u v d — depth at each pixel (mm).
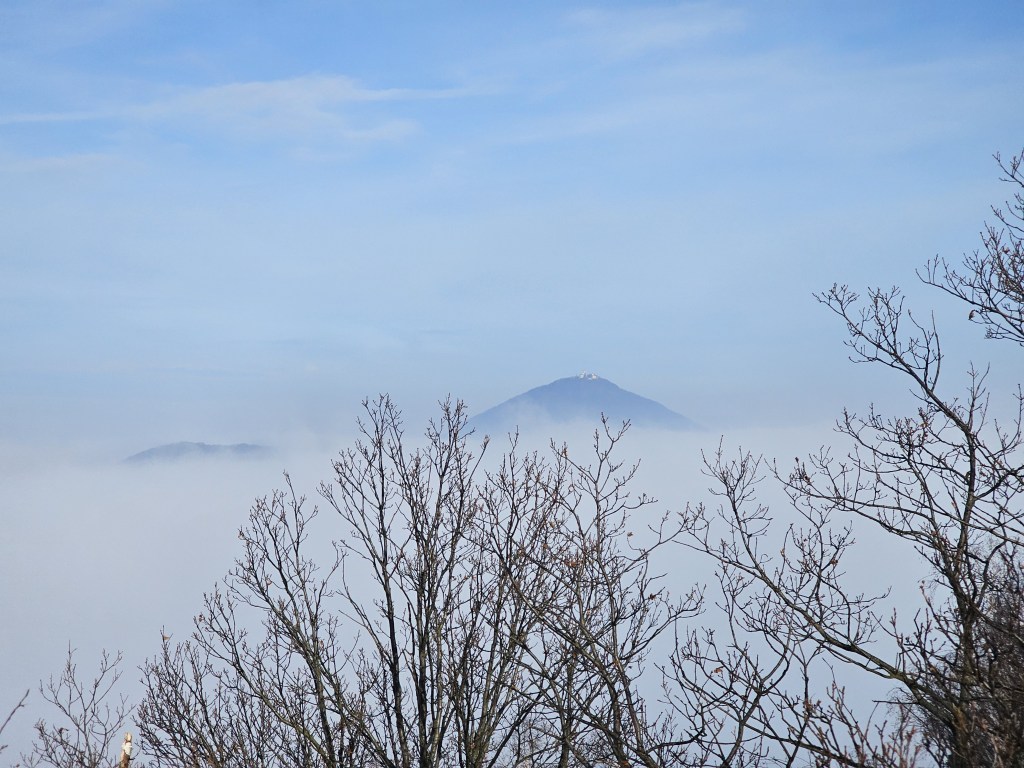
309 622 11367
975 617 7145
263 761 10930
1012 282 8609
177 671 11414
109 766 10148
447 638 10547
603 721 7766
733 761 6949
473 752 9773
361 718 10742
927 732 6535
